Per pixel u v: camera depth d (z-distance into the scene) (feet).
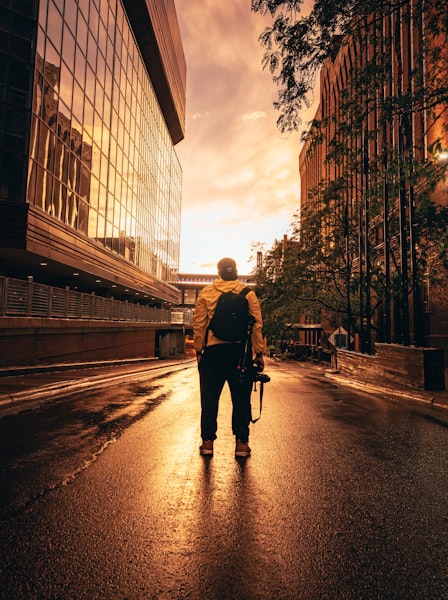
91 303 77.00
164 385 40.24
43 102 67.31
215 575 7.45
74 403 27.22
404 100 31.17
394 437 18.35
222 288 14.61
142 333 123.24
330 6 26.20
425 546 8.58
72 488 11.48
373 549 8.43
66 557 7.91
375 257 64.49
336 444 16.85
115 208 109.60
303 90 27.48
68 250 77.82
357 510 10.32
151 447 15.97
